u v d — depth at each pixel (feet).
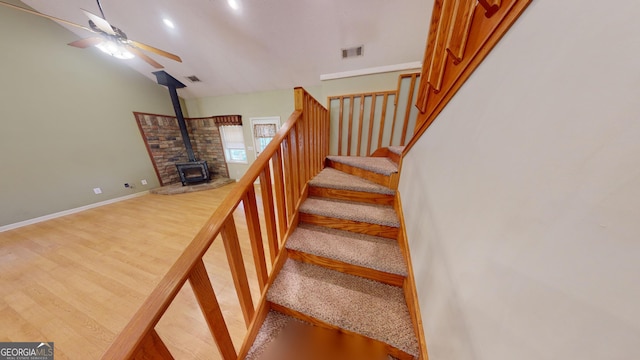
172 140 15.67
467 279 1.78
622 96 0.77
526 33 1.29
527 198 1.20
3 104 9.05
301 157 5.08
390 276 3.79
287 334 3.41
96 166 11.84
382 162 6.29
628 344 0.75
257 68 11.50
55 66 10.24
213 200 12.54
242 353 3.07
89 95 11.41
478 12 2.01
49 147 10.26
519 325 1.21
